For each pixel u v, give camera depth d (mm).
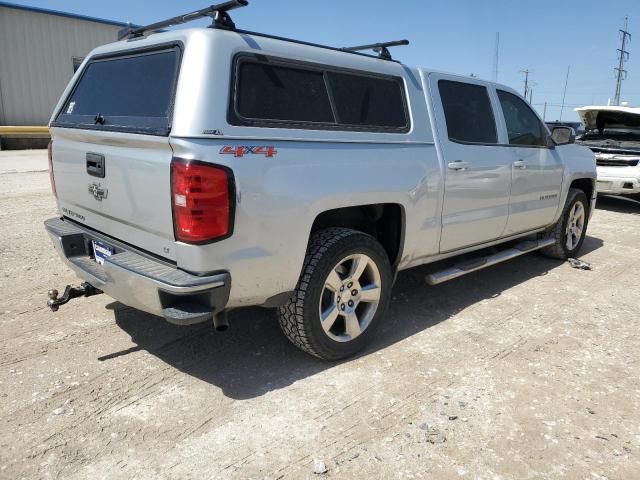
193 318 2676
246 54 2883
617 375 3420
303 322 3193
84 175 3371
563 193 5598
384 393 3141
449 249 4281
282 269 3000
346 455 2586
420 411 2963
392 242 3848
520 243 5457
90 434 2709
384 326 4117
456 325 4172
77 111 3641
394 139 3623
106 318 4102
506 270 5684
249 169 2758
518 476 2467
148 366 3404
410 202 3699
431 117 3977
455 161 4074
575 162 5785
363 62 3559
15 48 19391
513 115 4941
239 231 2766
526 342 3887
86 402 2984
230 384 3207
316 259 3170
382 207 3662
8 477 2400
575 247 6148
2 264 5332
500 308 4559
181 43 2848
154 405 2975
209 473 2449
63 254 3531
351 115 3404
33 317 4090
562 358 3643
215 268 2729
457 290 4973
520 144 4949
